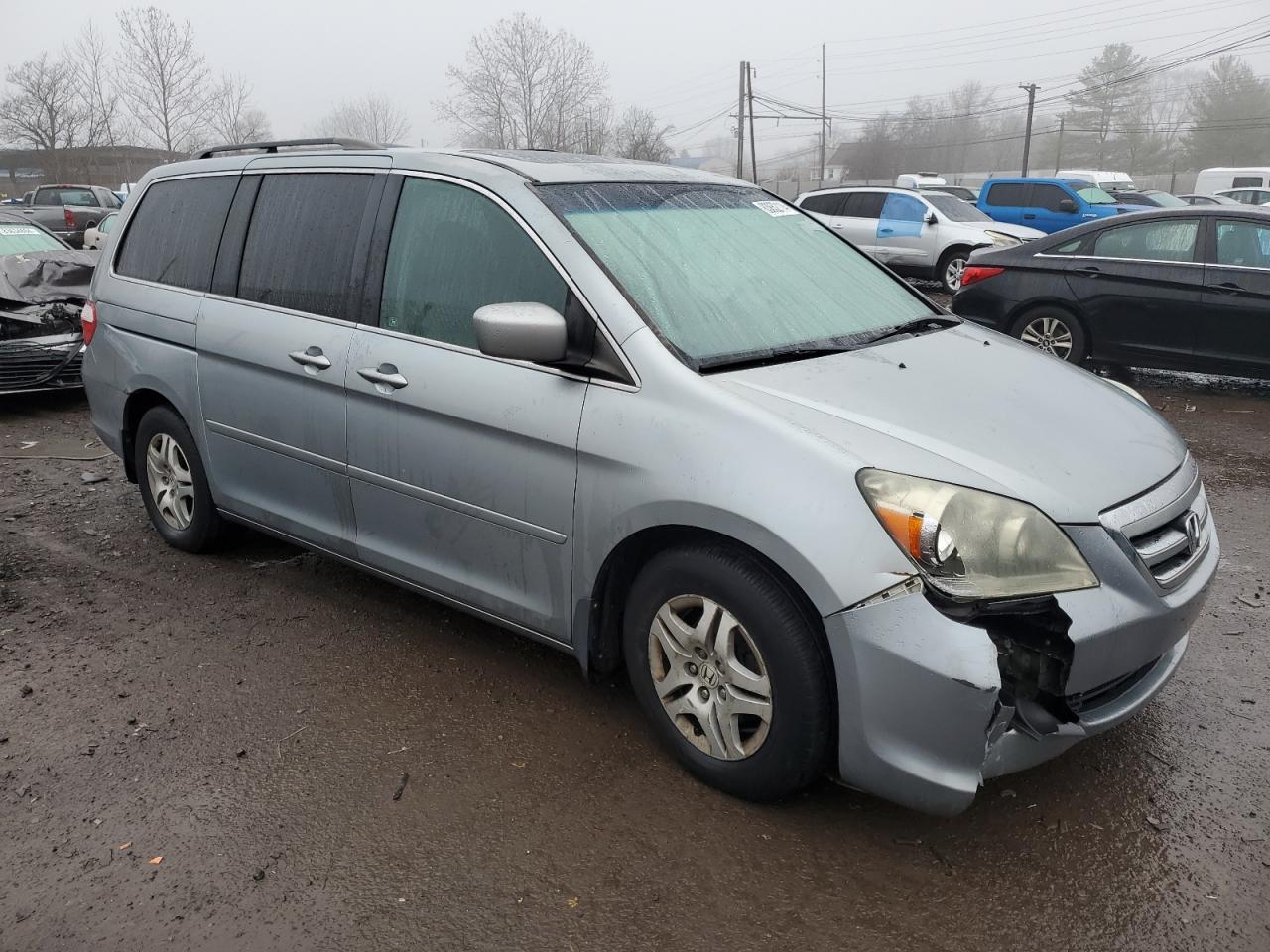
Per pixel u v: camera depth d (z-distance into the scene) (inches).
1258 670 143.3
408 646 151.0
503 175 130.8
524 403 119.7
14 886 100.4
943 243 612.7
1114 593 100.0
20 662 146.1
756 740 108.1
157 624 158.6
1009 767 99.8
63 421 303.1
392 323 136.6
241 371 156.8
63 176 1985.7
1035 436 109.0
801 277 139.4
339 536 149.8
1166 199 995.3
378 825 109.4
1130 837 107.4
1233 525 205.0
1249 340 307.0
